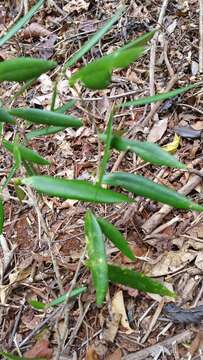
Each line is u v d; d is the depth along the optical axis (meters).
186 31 0.80
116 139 0.35
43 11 0.90
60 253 0.59
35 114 0.37
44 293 0.56
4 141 0.41
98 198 0.33
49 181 0.33
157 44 0.79
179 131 0.68
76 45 0.84
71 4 0.90
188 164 0.65
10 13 0.93
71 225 0.61
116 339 0.52
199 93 0.71
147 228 0.59
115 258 0.57
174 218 0.60
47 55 0.84
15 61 0.32
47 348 0.52
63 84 0.77
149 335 0.52
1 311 0.56
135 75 0.77
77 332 0.52
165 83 0.74
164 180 0.63
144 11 0.85
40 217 0.48
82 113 0.73
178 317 0.52
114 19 0.42
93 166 0.68
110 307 0.53
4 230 0.63
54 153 0.70
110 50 0.81
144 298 0.54
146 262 0.56
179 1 0.85
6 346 0.53
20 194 0.51
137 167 0.65
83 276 0.56
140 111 0.72
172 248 0.57
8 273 0.59
